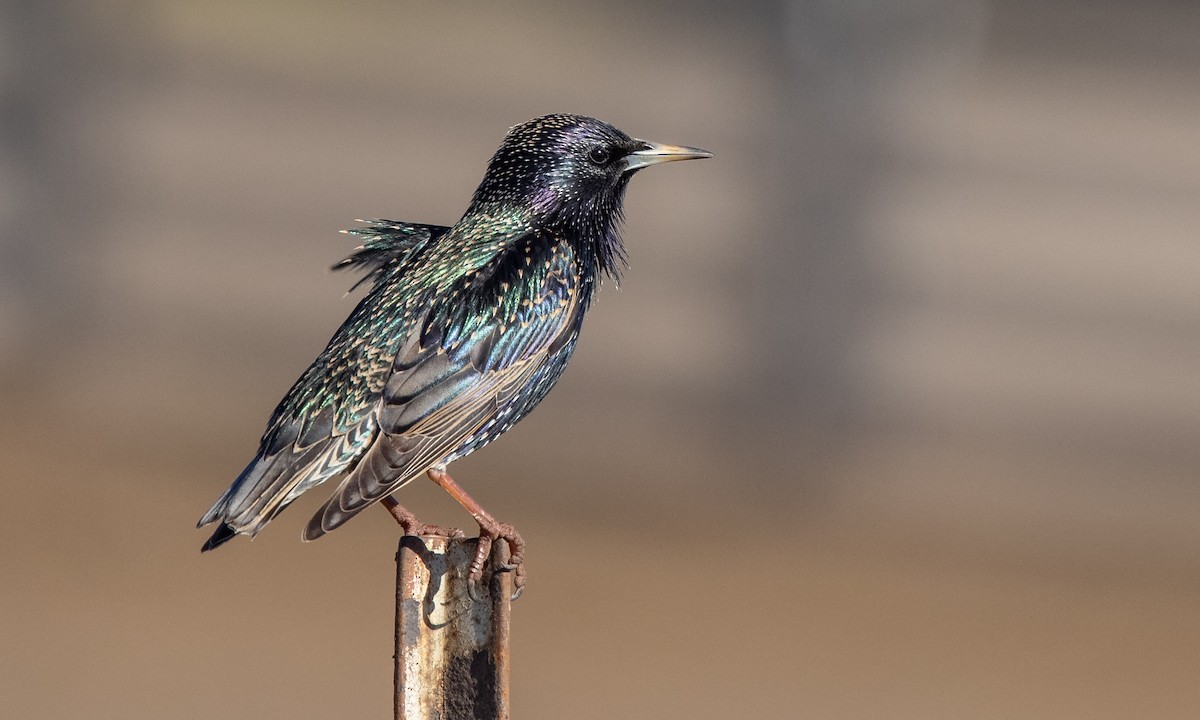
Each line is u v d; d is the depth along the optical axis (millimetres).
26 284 17469
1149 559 15023
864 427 17250
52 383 17141
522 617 11930
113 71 17719
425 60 18031
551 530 14398
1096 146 17422
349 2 17922
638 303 17297
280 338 17828
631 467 16906
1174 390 17219
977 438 17297
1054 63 17469
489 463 16391
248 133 17844
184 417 16734
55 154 17594
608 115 17969
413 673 4637
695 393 17281
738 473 17078
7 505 13391
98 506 13625
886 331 17281
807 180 17344
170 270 17719
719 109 17656
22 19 17531
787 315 17234
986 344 17359
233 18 17859
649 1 17844
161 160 17781
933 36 17281
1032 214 17391
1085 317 17328
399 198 18047
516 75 18078
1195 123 17391
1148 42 17453
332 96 17922
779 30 17516
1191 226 17359
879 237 17312
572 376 17156
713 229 17422
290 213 17891
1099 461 17219
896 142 17312
